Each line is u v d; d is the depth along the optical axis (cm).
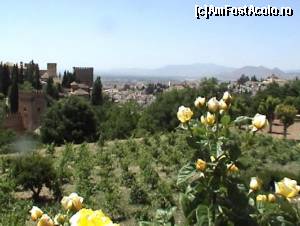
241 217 275
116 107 7562
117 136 6488
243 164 288
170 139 3581
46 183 2148
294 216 278
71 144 3666
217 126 300
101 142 3825
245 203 279
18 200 2034
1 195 1898
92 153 3441
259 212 280
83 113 5956
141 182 2300
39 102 8781
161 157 2948
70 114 5928
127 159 2995
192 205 287
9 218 1596
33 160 2195
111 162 2938
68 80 13450
